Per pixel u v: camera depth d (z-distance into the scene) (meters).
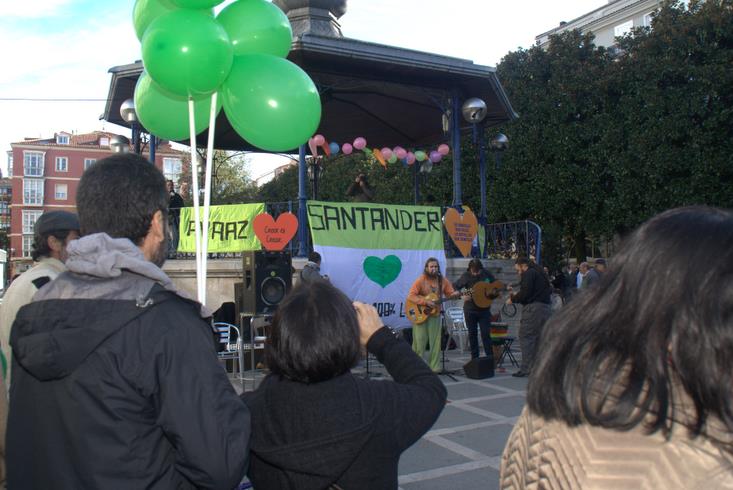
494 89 11.49
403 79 11.07
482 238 12.72
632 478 0.77
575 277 16.30
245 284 7.53
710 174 16.97
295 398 1.56
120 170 1.63
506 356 10.00
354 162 26.55
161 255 1.73
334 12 11.43
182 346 1.41
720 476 0.73
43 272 3.02
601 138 18.72
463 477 4.21
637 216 18.23
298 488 1.50
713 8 17.17
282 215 8.62
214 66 2.92
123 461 1.34
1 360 2.77
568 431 0.87
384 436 1.54
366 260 9.55
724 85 16.70
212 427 1.36
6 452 1.52
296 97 3.21
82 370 1.36
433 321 8.05
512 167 20.05
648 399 0.79
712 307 0.78
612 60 19.62
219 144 14.28
